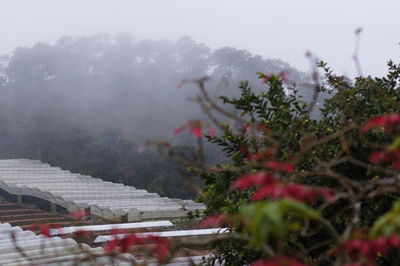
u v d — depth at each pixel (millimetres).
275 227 1208
